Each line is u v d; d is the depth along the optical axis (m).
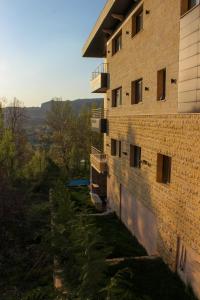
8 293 13.39
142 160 16.41
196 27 9.82
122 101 20.80
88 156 55.22
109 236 18.16
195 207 10.62
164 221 13.46
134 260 13.55
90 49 29.02
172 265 12.56
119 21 21.22
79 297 8.67
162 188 13.64
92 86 28.59
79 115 63.38
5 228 19.45
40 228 20.44
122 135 20.62
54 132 62.47
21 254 17.09
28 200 25.84
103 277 9.70
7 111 48.66
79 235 11.59
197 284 10.63
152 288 11.32
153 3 14.69
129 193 19.31
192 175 10.77
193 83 10.11
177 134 11.91
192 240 10.89
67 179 40.72
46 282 14.12
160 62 13.92
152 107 15.09
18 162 35.66
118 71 21.69
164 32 13.38
